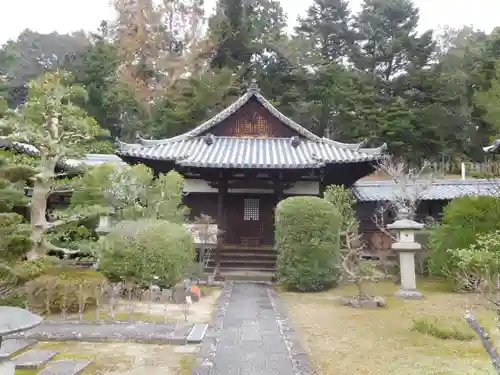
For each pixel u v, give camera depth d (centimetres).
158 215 1273
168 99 3500
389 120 3325
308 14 4412
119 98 3678
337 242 1311
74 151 1002
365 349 657
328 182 1927
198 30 3859
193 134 2020
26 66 4266
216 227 1524
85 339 688
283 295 1192
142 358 602
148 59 3806
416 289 1212
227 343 675
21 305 838
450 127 3503
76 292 846
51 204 1523
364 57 3975
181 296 1055
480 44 3903
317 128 3816
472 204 1293
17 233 860
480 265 773
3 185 854
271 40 3684
